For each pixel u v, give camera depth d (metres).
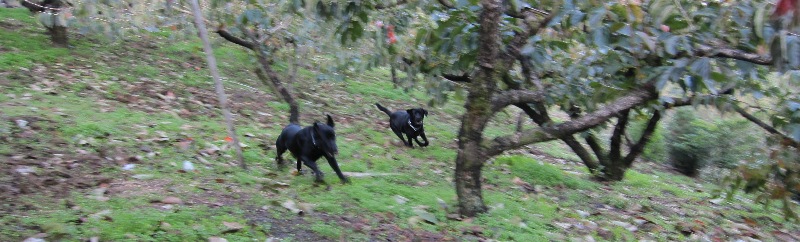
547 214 6.37
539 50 5.74
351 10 5.82
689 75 5.49
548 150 12.36
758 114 8.18
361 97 13.05
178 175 5.92
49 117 7.22
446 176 7.77
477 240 5.01
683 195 9.16
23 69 9.32
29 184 5.13
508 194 7.08
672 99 7.26
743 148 12.08
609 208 7.43
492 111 5.50
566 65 7.34
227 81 11.31
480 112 5.42
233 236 4.33
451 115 13.96
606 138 15.06
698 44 5.34
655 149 13.55
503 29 6.12
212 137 7.57
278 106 10.27
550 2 5.50
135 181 5.58
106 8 8.10
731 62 6.52
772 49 4.30
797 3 2.61
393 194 6.20
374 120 11.21
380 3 6.62
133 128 7.38
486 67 5.33
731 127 12.51
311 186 6.15
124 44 12.35
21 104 7.66
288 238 4.46
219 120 8.68
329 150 6.26
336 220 5.05
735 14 5.08
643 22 5.35
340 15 5.87
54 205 4.69
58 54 10.53
